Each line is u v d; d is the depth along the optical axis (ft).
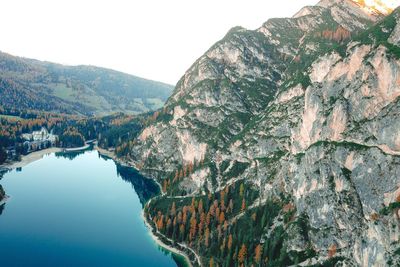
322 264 573.33
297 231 629.51
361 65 653.71
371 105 607.78
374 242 499.51
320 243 596.70
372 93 610.24
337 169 615.57
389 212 491.72
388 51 598.75
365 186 559.79
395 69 575.79
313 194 649.20
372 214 526.98
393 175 523.29
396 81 573.74
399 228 472.85
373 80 613.11
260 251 627.87
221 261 650.02
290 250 620.08
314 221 628.28
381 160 549.13
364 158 574.15
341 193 593.83
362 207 560.61
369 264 501.15
